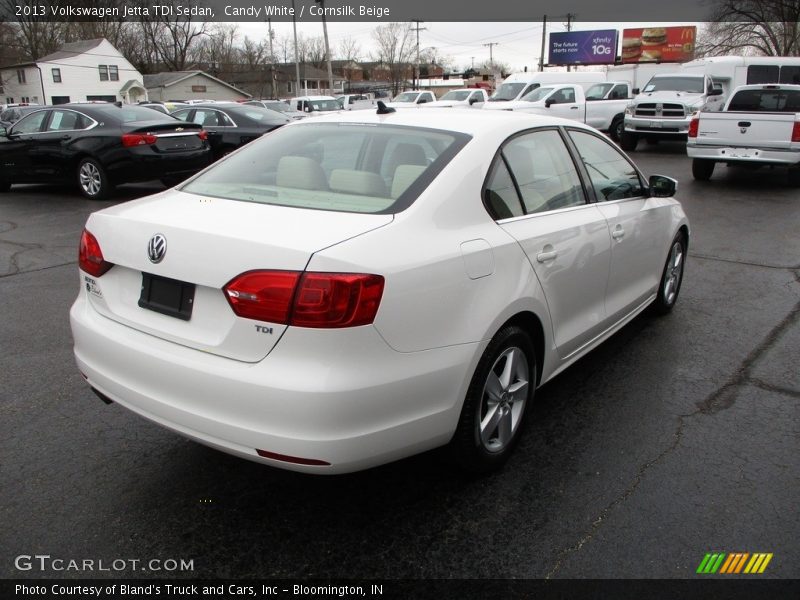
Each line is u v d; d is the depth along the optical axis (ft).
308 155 10.53
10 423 11.56
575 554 8.40
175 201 9.75
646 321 17.16
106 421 11.70
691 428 11.58
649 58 177.47
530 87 73.87
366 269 7.61
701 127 40.91
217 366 7.85
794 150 38.14
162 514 9.16
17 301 18.51
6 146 38.04
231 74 275.39
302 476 10.14
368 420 7.75
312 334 7.40
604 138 14.12
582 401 12.58
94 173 35.99
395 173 9.47
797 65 71.77
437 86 248.52
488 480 10.00
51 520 8.98
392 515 9.18
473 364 8.86
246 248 7.73
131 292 9.04
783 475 10.16
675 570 8.13
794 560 8.32
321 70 304.71
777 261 23.50
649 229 14.71
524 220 10.37
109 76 215.31
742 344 15.53
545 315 10.54
